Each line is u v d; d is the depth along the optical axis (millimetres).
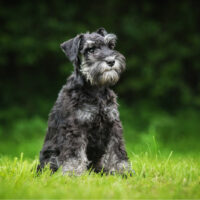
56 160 7715
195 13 20297
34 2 19109
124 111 17969
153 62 19156
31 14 18844
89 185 6414
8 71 19500
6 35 18359
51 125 7934
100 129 7547
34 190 6102
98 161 7895
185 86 19094
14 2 19156
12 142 14891
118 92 19172
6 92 19094
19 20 18656
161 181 6852
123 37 19719
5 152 12484
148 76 18797
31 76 19609
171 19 20266
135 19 19719
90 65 7629
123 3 20234
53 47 18203
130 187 6461
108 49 7879
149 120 17500
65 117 7477
